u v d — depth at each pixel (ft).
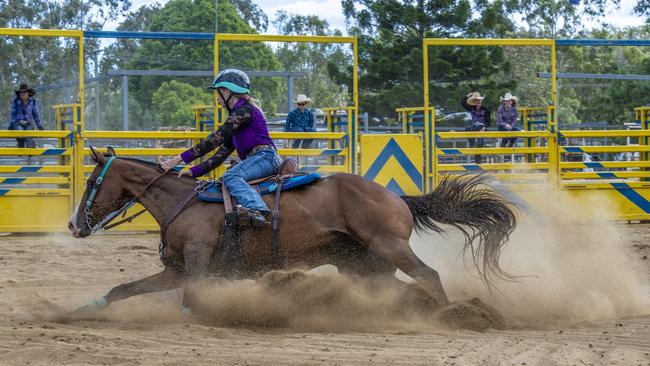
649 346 19.52
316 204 23.20
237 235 22.85
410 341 19.94
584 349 18.92
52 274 32.91
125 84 69.36
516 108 51.03
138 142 67.00
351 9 101.19
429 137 45.98
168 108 106.63
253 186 23.43
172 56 115.55
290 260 23.22
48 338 19.92
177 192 24.16
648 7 132.36
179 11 135.44
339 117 48.29
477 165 46.44
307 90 137.18
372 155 44.93
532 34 135.23
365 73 99.91
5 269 33.99
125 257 38.04
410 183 45.29
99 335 20.33
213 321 22.77
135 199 24.53
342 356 18.01
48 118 117.91
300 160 48.57
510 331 21.80
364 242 22.90
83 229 24.57
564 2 135.03
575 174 47.47
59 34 40.24
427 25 98.63
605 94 122.83
